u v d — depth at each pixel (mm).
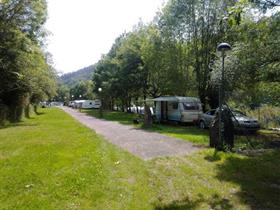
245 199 5391
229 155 9156
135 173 7082
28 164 7902
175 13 23375
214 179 6652
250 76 14445
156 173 7121
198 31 23234
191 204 5141
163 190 5875
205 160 8586
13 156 9062
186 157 9008
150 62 27203
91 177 6531
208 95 23562
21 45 22750
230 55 15047
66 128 18766
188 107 21547
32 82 25562
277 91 14328
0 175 6750
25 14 23875
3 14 22266
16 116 26453
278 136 14344
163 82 27344
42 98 39375
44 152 9703
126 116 34781
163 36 24969
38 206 4879
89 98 88062
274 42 11508
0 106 22031
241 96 17141
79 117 33062
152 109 26344
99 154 9281
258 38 11164
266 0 7992
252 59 12828
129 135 14898
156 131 17062
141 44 33531
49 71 36625
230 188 6023
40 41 27703
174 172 7219
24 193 5547
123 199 5281
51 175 6762
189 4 22609
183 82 24078
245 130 14727
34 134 15219
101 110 34375
